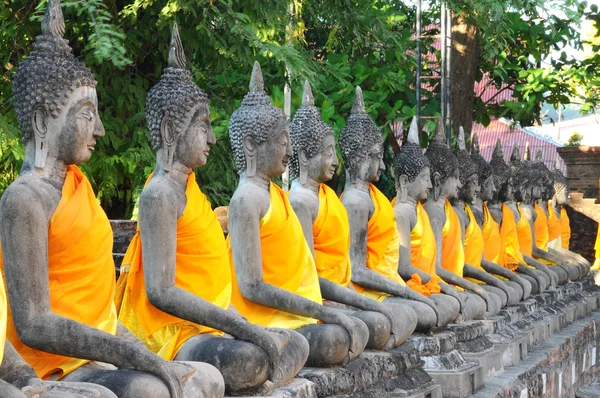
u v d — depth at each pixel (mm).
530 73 19594
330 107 14586
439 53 20016
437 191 13117
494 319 13680
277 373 7078
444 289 11898
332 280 9383
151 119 7074
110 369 5883
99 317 5984
